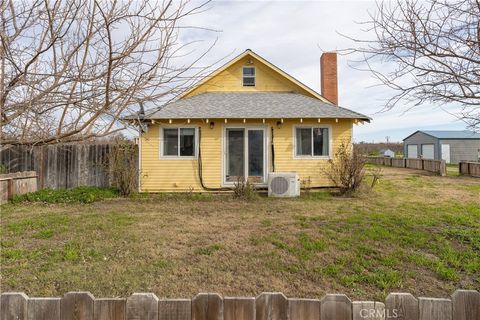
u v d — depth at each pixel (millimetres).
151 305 1775
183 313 1774
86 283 3900
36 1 2006
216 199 10453
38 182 11727
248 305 1771
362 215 7484
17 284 3861
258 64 13852
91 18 2051
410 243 5332
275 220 7164
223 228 6453
